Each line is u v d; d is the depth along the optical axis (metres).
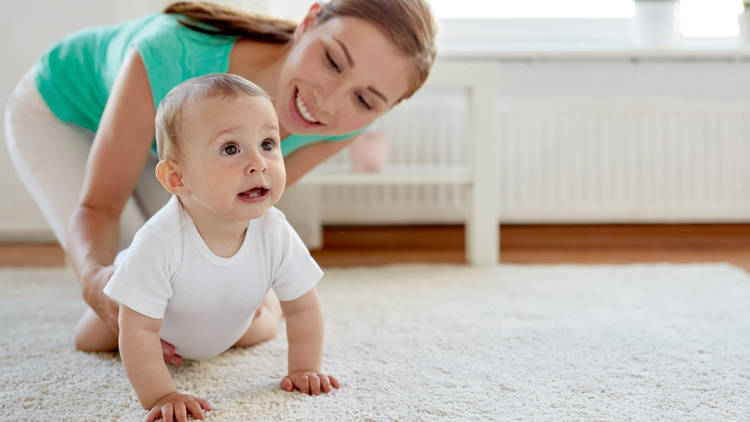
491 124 1.92
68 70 1.31
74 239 1.08
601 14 2.88
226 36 1.15
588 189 2.69
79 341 1.11
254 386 0.94
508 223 2.81
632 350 1.10
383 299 1.50
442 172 1.98
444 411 0.84
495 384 0.94
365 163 1.96
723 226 2.69
